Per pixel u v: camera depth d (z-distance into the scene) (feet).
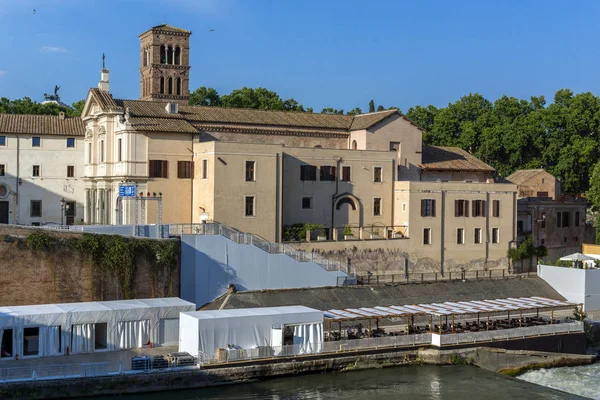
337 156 273.54
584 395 189.57
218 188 246.47
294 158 265.54
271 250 238.07
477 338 214.48
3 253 199.82
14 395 164.14
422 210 279.08
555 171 434.30
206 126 270.05
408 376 198.08
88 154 292.61
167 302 203.72
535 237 314.96
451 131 468.75
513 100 481.05
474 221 291.17
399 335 213.46
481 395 183.83
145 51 318.04
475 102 481.05
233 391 180.86
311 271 244.42
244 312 198.08
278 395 178.81
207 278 228.22
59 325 184.34
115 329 192.03
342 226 275.18
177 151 259.19
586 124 441.68
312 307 230.07
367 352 203.51
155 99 311.47
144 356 184.03
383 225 281.74
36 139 307.17
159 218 239.30
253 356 189.16
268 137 283.59
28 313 182.39
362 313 213.05
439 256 282.77
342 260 261.65
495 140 441.68
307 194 268.21
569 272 271.49
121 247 212.43
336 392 182.60
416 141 300.40
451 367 207.41
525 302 237.66
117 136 262.26
